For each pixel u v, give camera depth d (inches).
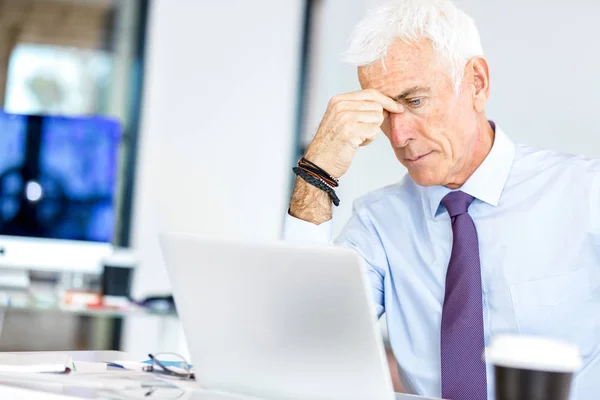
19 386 62.2
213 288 65.2
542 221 91.0
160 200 220.5
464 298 85.0
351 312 59.2
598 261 90.3
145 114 222.5
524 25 190.7
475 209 93.0
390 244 97.3
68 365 71.2
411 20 86.7
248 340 64.9
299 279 60.6
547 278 90.3
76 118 167.9
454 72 87.0
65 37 225.3
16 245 164.6
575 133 186.1
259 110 220.8
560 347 42.7
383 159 200.4
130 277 163.6
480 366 82.0
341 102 90.1
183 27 222.7
